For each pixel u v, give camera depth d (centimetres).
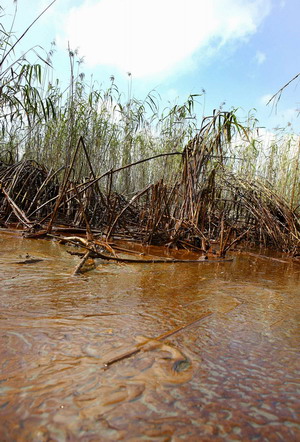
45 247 292
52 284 178
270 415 77
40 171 558
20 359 94
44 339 108
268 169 720
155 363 98
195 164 407
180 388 85
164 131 687
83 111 637
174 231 399
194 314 149
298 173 632
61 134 645
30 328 117
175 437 67
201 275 246
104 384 84
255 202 581
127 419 71
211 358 105
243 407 79
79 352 101
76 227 450
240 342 121
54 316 130
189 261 303
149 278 218
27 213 448
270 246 555
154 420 72
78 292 167
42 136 662
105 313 139
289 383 93
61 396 78
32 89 504
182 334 124
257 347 118
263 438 69
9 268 204
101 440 65
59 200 351
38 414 71
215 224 550
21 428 66
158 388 85
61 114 639
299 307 178
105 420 70
